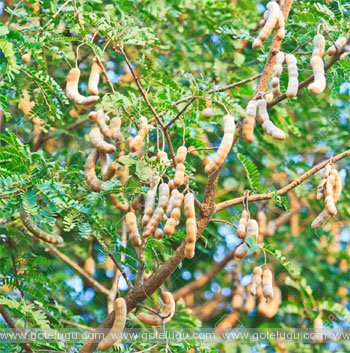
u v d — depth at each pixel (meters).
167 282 9.84
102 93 8.64
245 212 5.80
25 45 5.95
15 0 7.59
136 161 5.69
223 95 5.49
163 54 9.40
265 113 5.53
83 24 6.21
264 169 9.98
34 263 6.70
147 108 6.25
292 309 9.09
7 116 6.11
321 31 6.50
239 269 9.98
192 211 5.39
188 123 6.70
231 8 9.48
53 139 9.05
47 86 6.18
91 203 5.93
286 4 6.42
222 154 5.22
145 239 5.93
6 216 5.90
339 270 10.35
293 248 10.24
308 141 10.06
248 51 9.74
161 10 8.80
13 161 5.70
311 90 5.45
